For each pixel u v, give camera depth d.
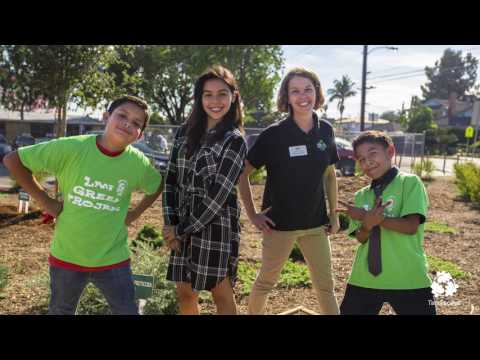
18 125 40.22
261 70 26.88
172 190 3.38
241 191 3.89
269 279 3.90
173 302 4.26
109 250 3.02
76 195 2.96
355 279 3.33
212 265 3.19
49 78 9.41
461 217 11.25
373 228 3.29
